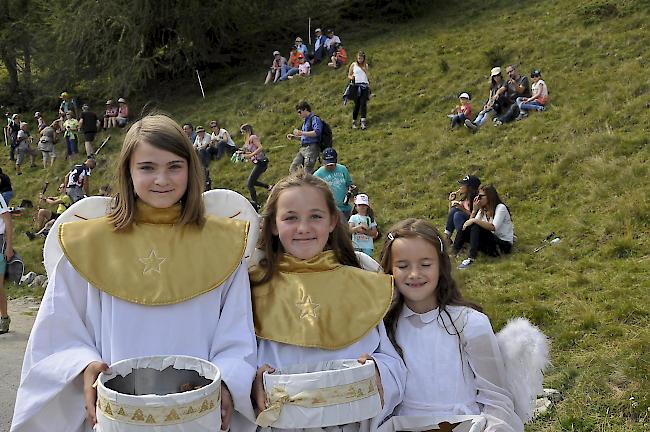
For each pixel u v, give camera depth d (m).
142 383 2.59
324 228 3.10
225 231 3.00
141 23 22.77
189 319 2.82
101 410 2.38
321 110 17.39
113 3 22.47
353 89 15.72
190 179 2.94
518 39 17.81
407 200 11.71
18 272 8.05
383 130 15.34
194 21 23.00
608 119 11.82
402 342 3.24
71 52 23.55
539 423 4.60
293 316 3.00
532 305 6.57
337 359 2.90
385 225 10.84
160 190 2.85
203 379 2.55
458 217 9.37
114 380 2.55
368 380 2.69
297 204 3.07
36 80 25.14
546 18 18.73
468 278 7.95
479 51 17.91
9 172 20.09
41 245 14.14
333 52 20.69
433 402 3.12
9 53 25.38
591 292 6.79
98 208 3.09
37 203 17.78
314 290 3.05
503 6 21.56
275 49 23.95
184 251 2.89
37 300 10.26
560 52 16.06
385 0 24.11
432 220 10.70
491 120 13.77
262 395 2.72
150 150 2.83
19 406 2.67
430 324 3.25
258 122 17.89
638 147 10.52
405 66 18.44
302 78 19.84
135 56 22.73
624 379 4.95
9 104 25.20
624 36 15.59
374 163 13.70
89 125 19.56
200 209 2.97
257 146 14.24
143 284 2.80
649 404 4.57
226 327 2.87
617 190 9.49
